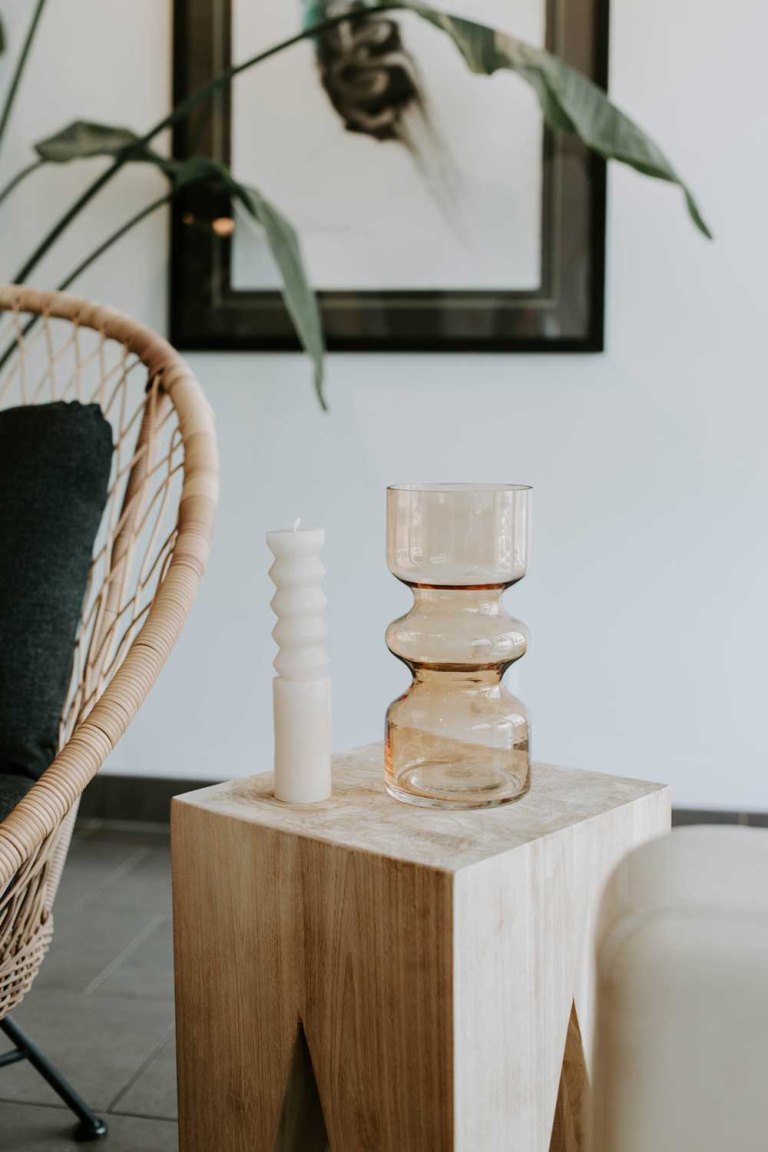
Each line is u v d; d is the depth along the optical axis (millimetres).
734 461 2273
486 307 2305
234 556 2443
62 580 1213
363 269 2338
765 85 2205
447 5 2277
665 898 535
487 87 2270
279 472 2422
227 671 2461
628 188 2258
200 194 2367
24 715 1160
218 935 900
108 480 1302
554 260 2275
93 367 2416
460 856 788
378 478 2391
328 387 2395
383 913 792
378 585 2402
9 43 2430
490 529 889
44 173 2438
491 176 2283
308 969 840
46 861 1044
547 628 2359
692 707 2320
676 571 2309
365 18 2299
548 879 838
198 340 2393
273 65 2338
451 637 896
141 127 2406
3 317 2432
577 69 2242
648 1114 521
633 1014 521
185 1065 935
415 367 2361
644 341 2283
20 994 1062
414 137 2301
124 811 2520
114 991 1763
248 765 2469
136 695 1028
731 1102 510
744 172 2225
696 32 2215
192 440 1285
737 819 2314
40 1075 1529
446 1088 764
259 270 2369
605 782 988
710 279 2250
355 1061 817
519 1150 824
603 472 2316
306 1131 905
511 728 924
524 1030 822
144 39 2387
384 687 2410
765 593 2281
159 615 1100
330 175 2336
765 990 503
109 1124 1414
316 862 829
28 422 1293
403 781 921
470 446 2357
